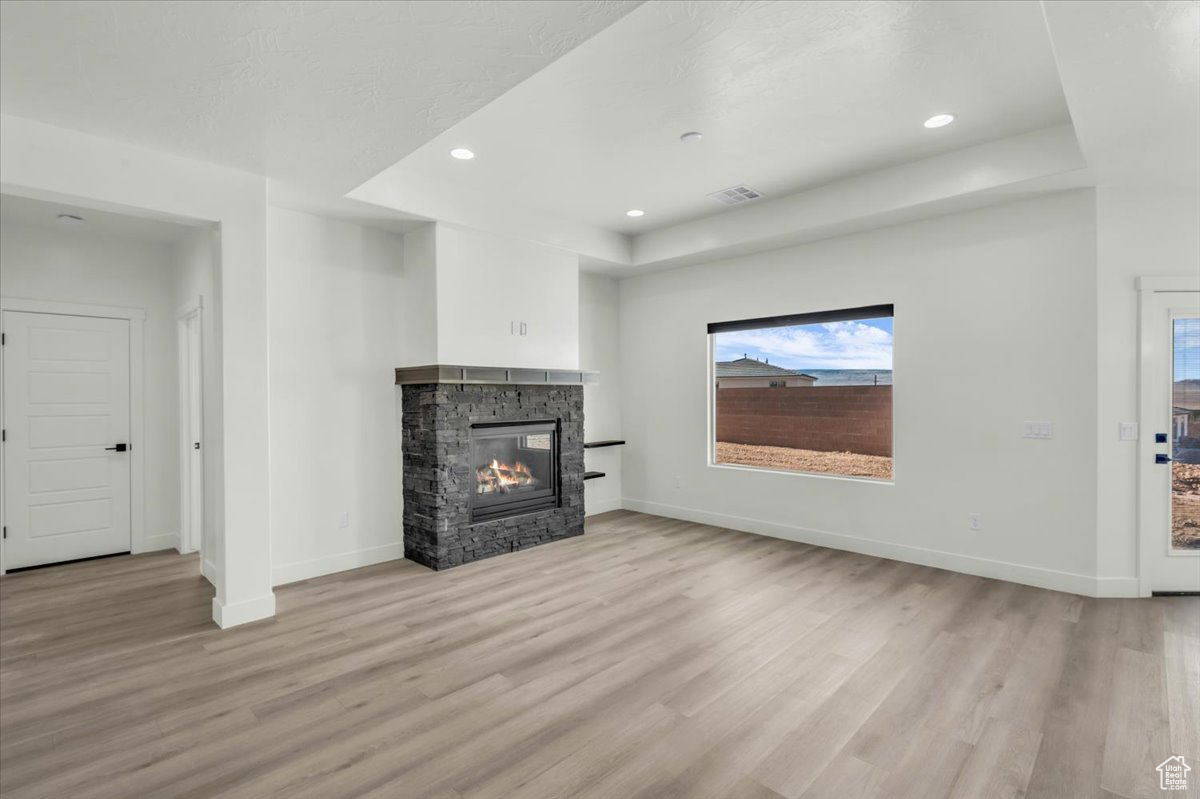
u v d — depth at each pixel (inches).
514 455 193.9
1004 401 152.9
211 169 122.1
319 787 74.5
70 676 104.1
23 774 77.5
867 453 185.8
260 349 130.3
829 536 188.1
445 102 94.5
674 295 231.3
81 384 179.3
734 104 118.3
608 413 247.4
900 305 170.4
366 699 96.0
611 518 233.6
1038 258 146.9
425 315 171.6
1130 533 139.8
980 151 140.0
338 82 88.2
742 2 85.4
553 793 73.1
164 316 193.9
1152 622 124.0
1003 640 116.0
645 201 180.7
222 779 76.2
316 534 162.1
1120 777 74.9
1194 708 90.7
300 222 158.6
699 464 224.8
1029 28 92.3
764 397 210.7
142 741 84.7
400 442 180.2
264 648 115.3
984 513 156.6
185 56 80.7
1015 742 82.7
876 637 118.3
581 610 135.0
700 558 176.7
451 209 165.9
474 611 134.6
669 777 76.0
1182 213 136.9
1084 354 141.3
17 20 71.6
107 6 68.9
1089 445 141.1
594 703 94.3
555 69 104.7
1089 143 115.3
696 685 99.8
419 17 71.5
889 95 114.9
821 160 149.3
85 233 178.5
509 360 185.8
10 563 167.6
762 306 203.3
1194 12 75.2
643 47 97.5
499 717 90.4
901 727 86.7
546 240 191.9
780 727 87.1
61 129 104.0
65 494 176.7
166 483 194.5
